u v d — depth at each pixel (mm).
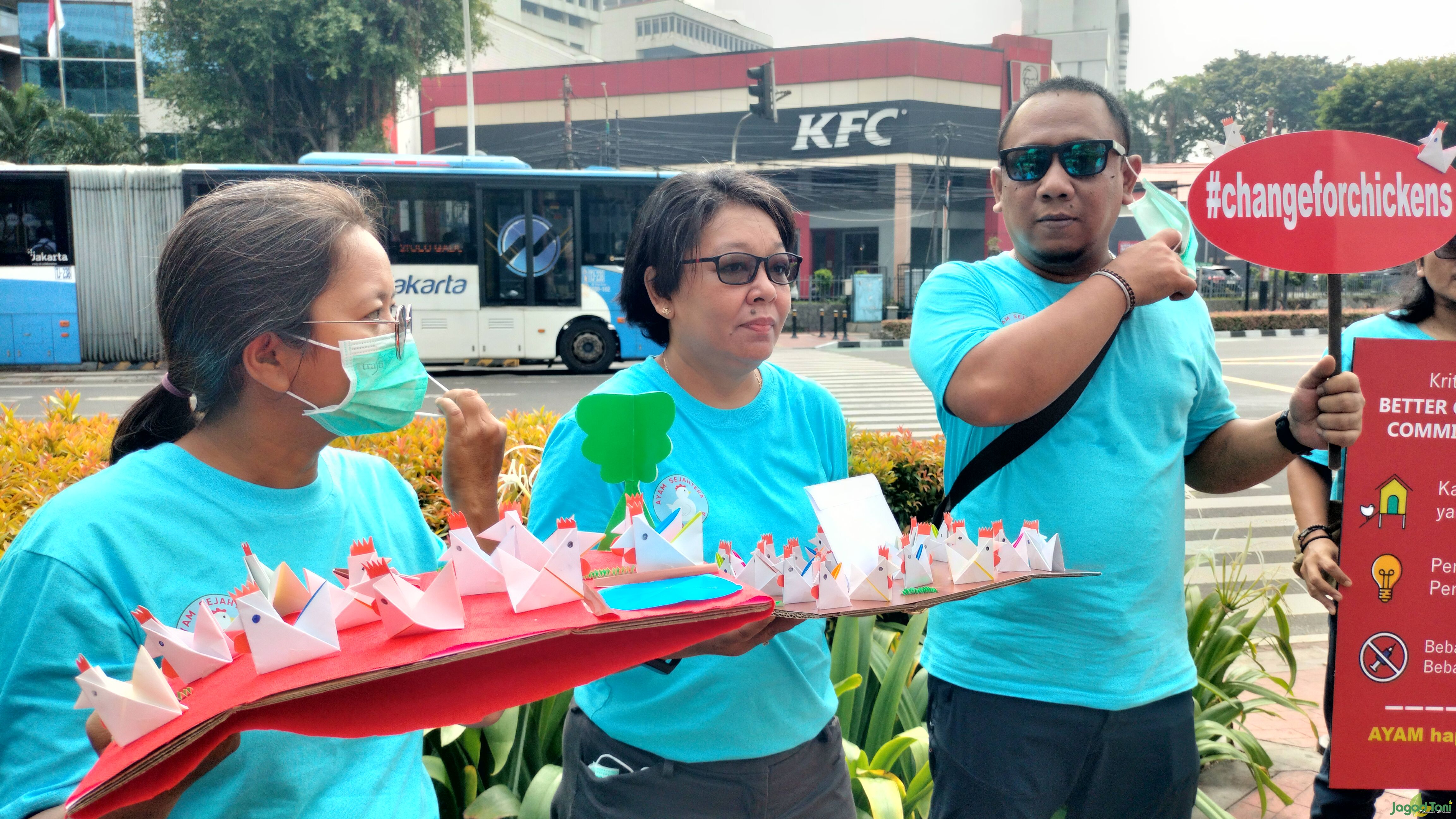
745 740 1527
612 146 33656
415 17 20719
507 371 14180
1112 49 54125
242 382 1160
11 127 22516
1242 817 2922
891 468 3934
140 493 1101
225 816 1098
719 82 33062
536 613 1037
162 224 12219
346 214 1206
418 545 1441
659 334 1690
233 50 19625
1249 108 49844
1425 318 2307
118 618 1045
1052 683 1771
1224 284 27953
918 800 2332
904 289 27953
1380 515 1933
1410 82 28797
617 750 1549
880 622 3234
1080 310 1624
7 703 1005
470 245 12570
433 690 1043
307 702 948
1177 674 1842
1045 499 1800
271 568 1191
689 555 1255
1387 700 1957
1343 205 1664
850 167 31469
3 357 12258
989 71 31891
